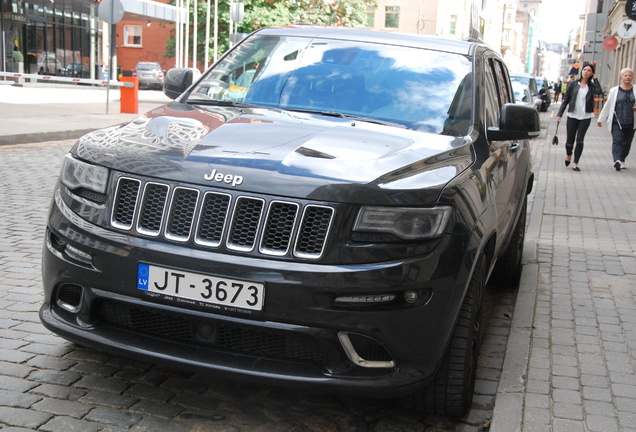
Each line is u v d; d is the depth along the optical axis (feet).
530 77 86.12
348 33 15.37
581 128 43.39
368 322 9.40
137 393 11.30
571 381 12.39
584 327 15.43
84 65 129.29
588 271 20.38
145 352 9.94
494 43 368.89
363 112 13.16
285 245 9.48
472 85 13.80
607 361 13.46
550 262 21.21
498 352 14.62
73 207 10.55
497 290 19.25
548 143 62.64
